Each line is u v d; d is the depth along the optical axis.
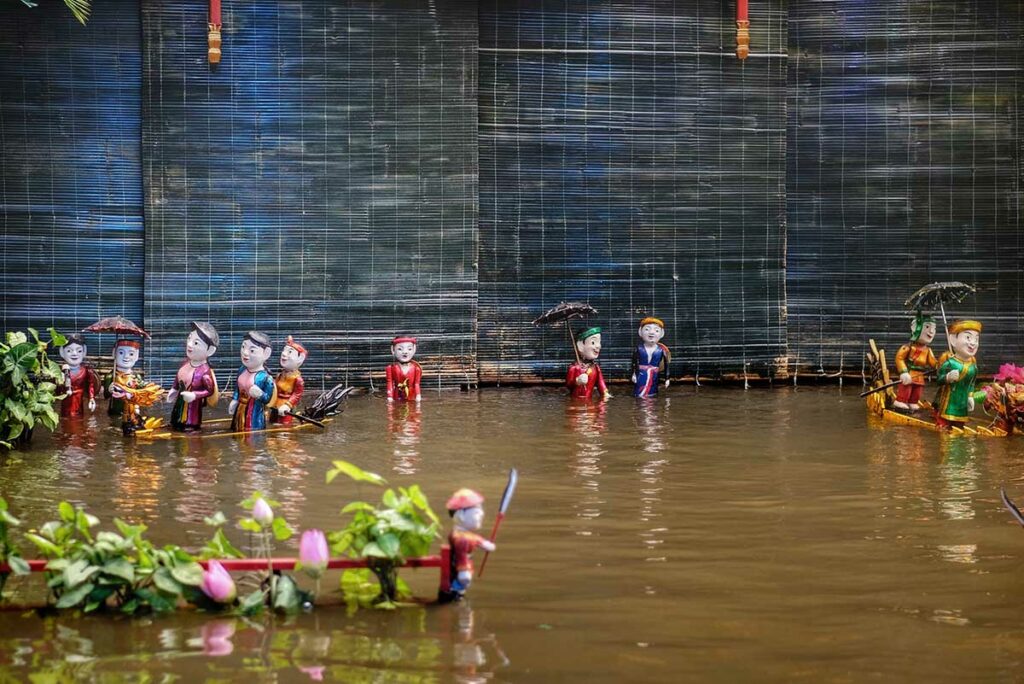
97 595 5.08
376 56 12.46
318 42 12.38
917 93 13.09
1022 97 13.08
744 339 13.19
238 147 12.36
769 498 7.28
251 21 12.28
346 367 12.63
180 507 6.93
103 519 6.61
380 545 5.14
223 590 5.09
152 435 9.43
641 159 12.99
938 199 13.16
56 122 12.24
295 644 4.74
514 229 12.95
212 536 6.26
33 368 8.90
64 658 4.56
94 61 12.23
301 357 10.32
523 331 13.03
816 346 13.31
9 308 12.30
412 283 12.66
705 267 13.12
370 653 4.65
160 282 12.31
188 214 12.33
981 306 13.20
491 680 4.39
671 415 10.77
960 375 9.70
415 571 5.76
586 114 12.91
